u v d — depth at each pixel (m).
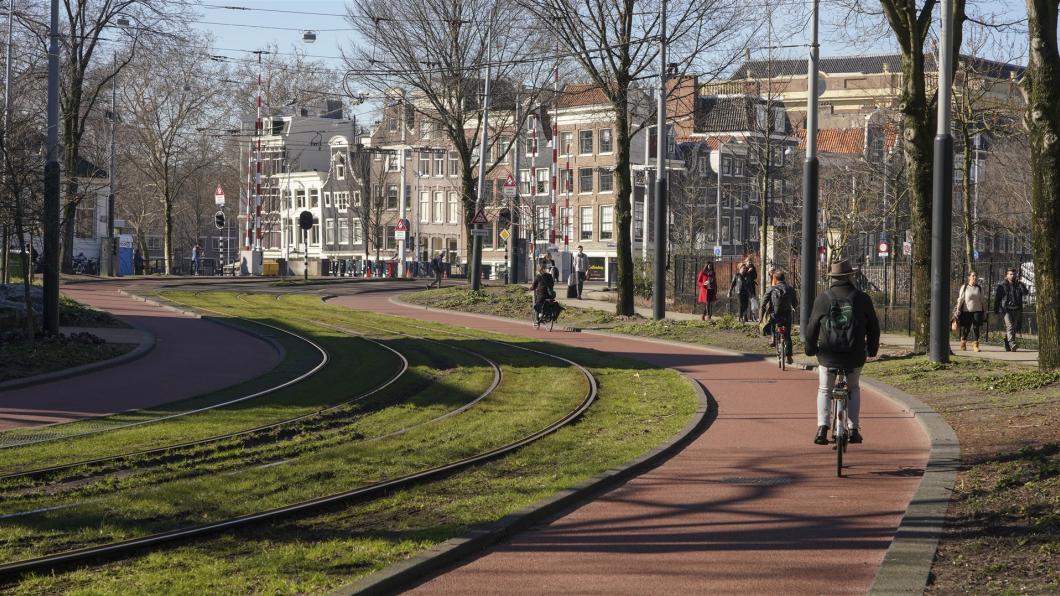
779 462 12.15
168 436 13.33
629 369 22.36
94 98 49.31
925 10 22.78
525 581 7.48
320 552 7.91
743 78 45.78
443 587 7.33
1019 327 29.62
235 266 79.44
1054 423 13.18
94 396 17.11
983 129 37.16
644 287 46.22
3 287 27.92
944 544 8.03
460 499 9.94
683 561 7.98
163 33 45.84
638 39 34.03
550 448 12.86
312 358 22.86
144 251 84.12
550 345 27.67
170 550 8.08
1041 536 7.91
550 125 80.00
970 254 35.56
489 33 46.03
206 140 74.00
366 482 10.71
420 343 26.77
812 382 20.84
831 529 8.91
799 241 51.31
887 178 49.34
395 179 87.06
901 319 35.59
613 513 9.58
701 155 76.38
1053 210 17.11
